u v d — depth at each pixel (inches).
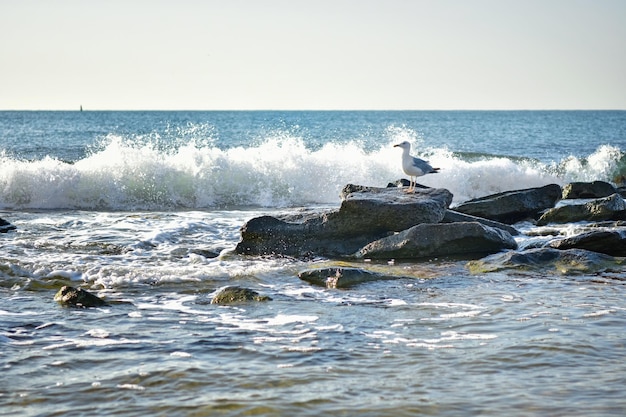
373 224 565.0
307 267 500.4
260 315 377.7
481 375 281.9
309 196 938.7
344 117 5639.8
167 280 459.8
